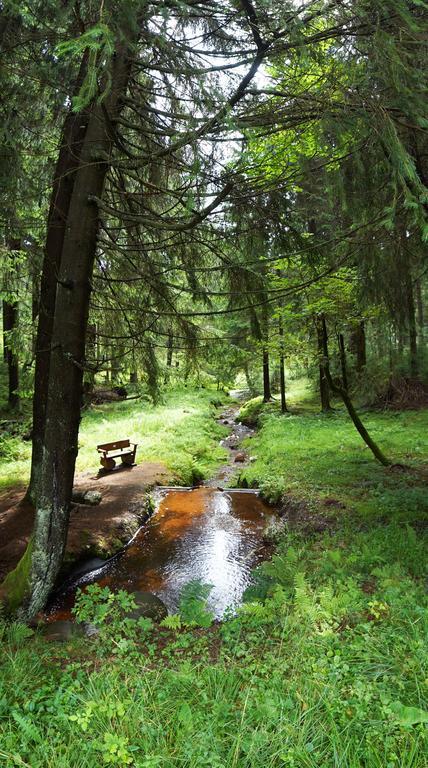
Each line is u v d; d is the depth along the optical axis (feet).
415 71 9.83
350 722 8.84
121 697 10.32
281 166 14.67
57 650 13.56
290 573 18.72
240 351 21.65
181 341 22.12
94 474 37.50
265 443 45.88
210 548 26.14
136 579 22.76
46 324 25.59
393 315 21.02
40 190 18.30
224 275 20.59
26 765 8.11
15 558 21.11
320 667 11.00
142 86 17.26
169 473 38.96
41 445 27.22
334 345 35.83
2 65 14.98
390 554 18.57
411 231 17.21
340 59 10.90
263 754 8.43
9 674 11.34
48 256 22.16
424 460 33.55
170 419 56.13
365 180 14.03
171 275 22.68
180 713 9.50
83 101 8.76
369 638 11.88
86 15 11.76
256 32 9.91
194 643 14.34
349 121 11.10
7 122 15.39
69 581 22.17
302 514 26.96
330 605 14.10
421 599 14.07
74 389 17.31
